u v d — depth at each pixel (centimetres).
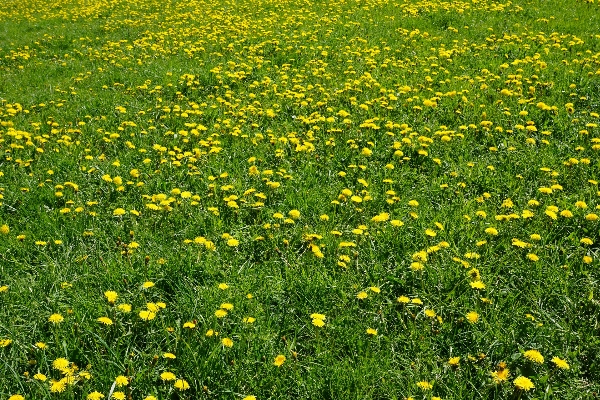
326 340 349
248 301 380
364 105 752
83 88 1044
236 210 511
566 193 514
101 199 558
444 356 336
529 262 406
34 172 630
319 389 309
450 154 622
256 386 312
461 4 1465
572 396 296
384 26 1338
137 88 985
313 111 796
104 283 405
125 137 744
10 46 1515
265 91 899
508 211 490
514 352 332
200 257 433
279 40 1272
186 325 341
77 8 2156
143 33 1549
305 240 453
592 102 720
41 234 487
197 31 1468
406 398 297
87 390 301
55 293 388
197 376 315
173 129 773
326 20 1438
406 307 369
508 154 594
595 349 324
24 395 302
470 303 375
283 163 625
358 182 553
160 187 579
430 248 412
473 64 966
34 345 337
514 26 1209
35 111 920
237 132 707
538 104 679
